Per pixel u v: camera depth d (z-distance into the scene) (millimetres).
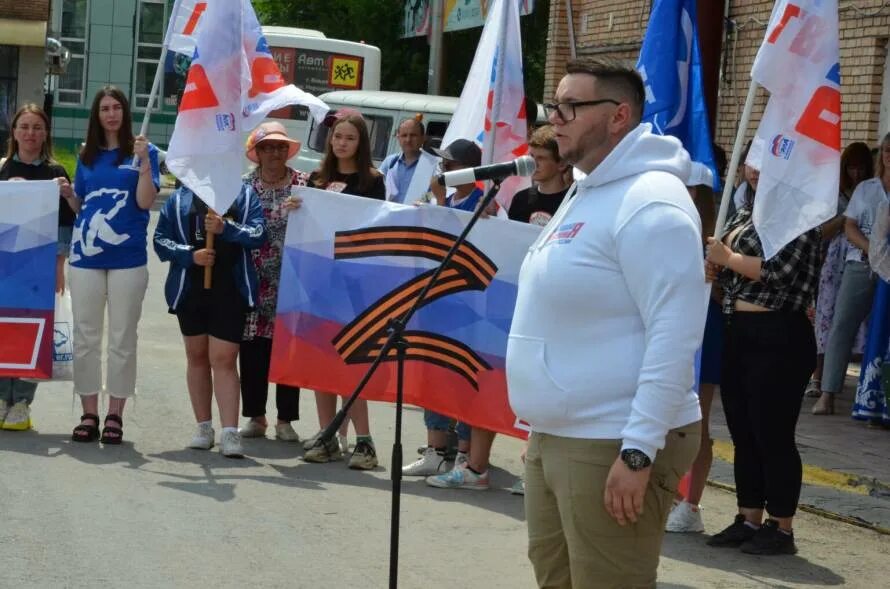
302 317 10000
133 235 10055
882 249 11508
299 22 39562
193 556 7465
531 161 5875
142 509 8375
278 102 10633
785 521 8281
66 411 11297
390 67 37188
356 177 10531
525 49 34000
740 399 8258
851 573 8000
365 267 9836
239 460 9969
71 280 10125
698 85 8711
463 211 9586
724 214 7676
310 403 12445
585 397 4871
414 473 9961
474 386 9477
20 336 10234
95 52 57812
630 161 4895
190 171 9625
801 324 8039
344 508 8766
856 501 9695
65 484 8844
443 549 7969
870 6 15398
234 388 10031
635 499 4699
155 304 18156
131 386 10219
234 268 9961
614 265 4828
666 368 4676
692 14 8695
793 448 8211
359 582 7184
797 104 7492
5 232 10180
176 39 10188
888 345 12188
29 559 7223
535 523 5234
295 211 10000
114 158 10047
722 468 10641
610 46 21609
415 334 9664
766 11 17016
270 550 7684
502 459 10891
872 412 12297
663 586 7492
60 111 58281
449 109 21797
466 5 28016
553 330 4949
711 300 8422
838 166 7461
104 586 6863
